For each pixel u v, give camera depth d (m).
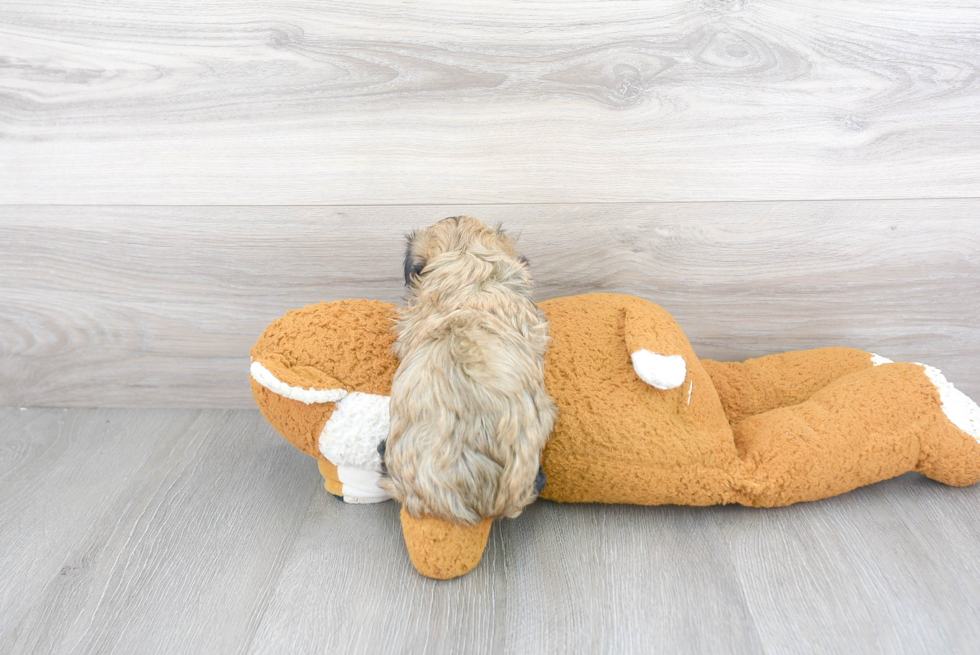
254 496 1.34
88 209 1.50
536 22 1.34
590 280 1.52
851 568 1.10
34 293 1.57
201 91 1.41
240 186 1.47
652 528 1.21
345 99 1.41
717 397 1.30
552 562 1.13
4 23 1.38
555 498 1.26
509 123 1.41
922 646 0.95
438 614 1.03
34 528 1.25
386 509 1.30
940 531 1.18
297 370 1.15
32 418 1.65
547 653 0.96
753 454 1.20
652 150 1.42
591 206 1.46
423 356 1.05
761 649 0.95
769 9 1.33
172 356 1.63
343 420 1.17
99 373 1.66
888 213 1.45
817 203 1.45
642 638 0.98
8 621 1.04
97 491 1.36
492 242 1.18
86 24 1.38
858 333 1.55
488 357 1.02
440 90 1.39
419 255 1.18
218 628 1.02
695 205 1.46
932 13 1.32
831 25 1.33
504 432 1.02
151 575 1.13
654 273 1.51
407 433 1.04
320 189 1.47
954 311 1.52
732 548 1.15
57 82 1.42
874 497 1.27
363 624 1.02
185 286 1.56
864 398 1.24
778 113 1.39
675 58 1.36
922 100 1.37
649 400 1.19
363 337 1.19
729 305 1.54
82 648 0.99
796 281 1.51
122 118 1.44
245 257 1.53
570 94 1.39
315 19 1.36
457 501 1.03
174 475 1.42
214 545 1.20
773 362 1.47
